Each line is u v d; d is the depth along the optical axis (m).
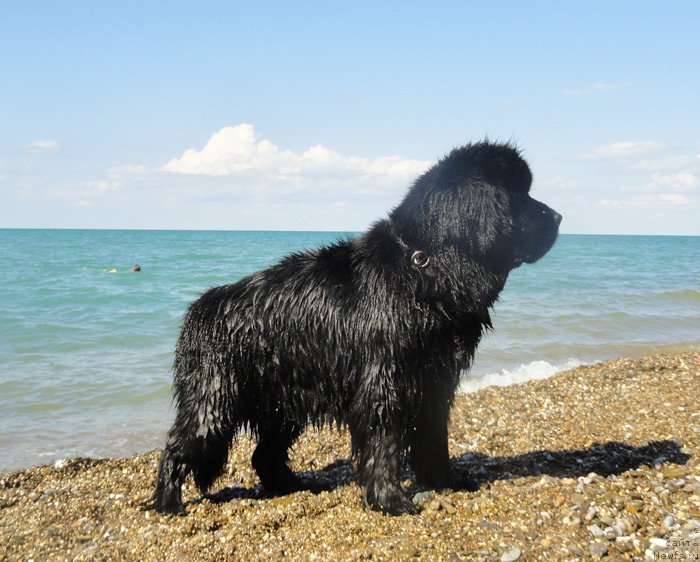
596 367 4.29
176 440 2.32
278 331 2.28
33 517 2.45
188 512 2.36
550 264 17.73
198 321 2.32
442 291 2.18
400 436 2.24
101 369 4.54
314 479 2.65
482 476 2.52
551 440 2.88
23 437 3.30
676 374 3.99
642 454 2.66
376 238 2.28
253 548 2.13
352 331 2.22
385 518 2.21
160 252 19.94
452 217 2.14
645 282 11.81
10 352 5.05
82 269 12.50
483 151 2.17
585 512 2.14
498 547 2.01
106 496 2.60
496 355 5.17
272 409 2.35
